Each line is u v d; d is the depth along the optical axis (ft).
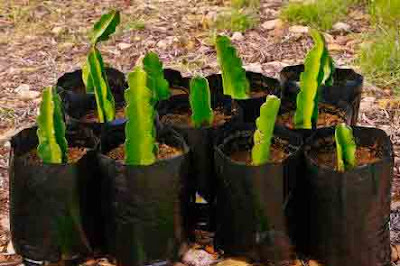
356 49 9.12
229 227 5.74
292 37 9.46
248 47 9.31
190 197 5.91
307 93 6.02
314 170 5.55
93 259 5.94
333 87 6.48
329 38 9.40
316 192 5.58
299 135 5.85
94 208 5.84
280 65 8.89
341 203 5.49
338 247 5.61
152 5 10.64
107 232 5.80
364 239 5.58
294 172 5.63
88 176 5.73
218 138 5.88
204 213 6.17
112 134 6.00
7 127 7.79
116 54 9.25
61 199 5.65
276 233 5.67
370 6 9.93
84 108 6.47
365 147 5.91
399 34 9.18
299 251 5.85
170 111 6.40
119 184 5.59
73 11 10.53
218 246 5.90
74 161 5.65
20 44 9.54
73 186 5.65
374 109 7.93
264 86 6.72
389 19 9.53
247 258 5.78
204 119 6.09
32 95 8.36
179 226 5.76
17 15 10.28
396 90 8.23
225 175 5.63
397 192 6.61
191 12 10.36
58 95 6.02
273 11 10.23
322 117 6.38
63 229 5.74
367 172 5.43
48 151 5.70
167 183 5.59
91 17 10.32
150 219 5.64
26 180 5.65
